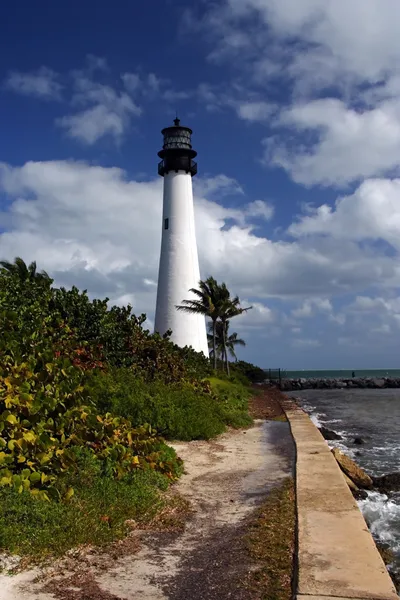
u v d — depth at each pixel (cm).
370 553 605
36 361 960
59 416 877
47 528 630
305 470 1069
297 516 757
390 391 7294
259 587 532
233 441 1548
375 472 1593
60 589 521
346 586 517
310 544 636
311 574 546
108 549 633
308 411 3897
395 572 760
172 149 4259
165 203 4359
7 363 891
